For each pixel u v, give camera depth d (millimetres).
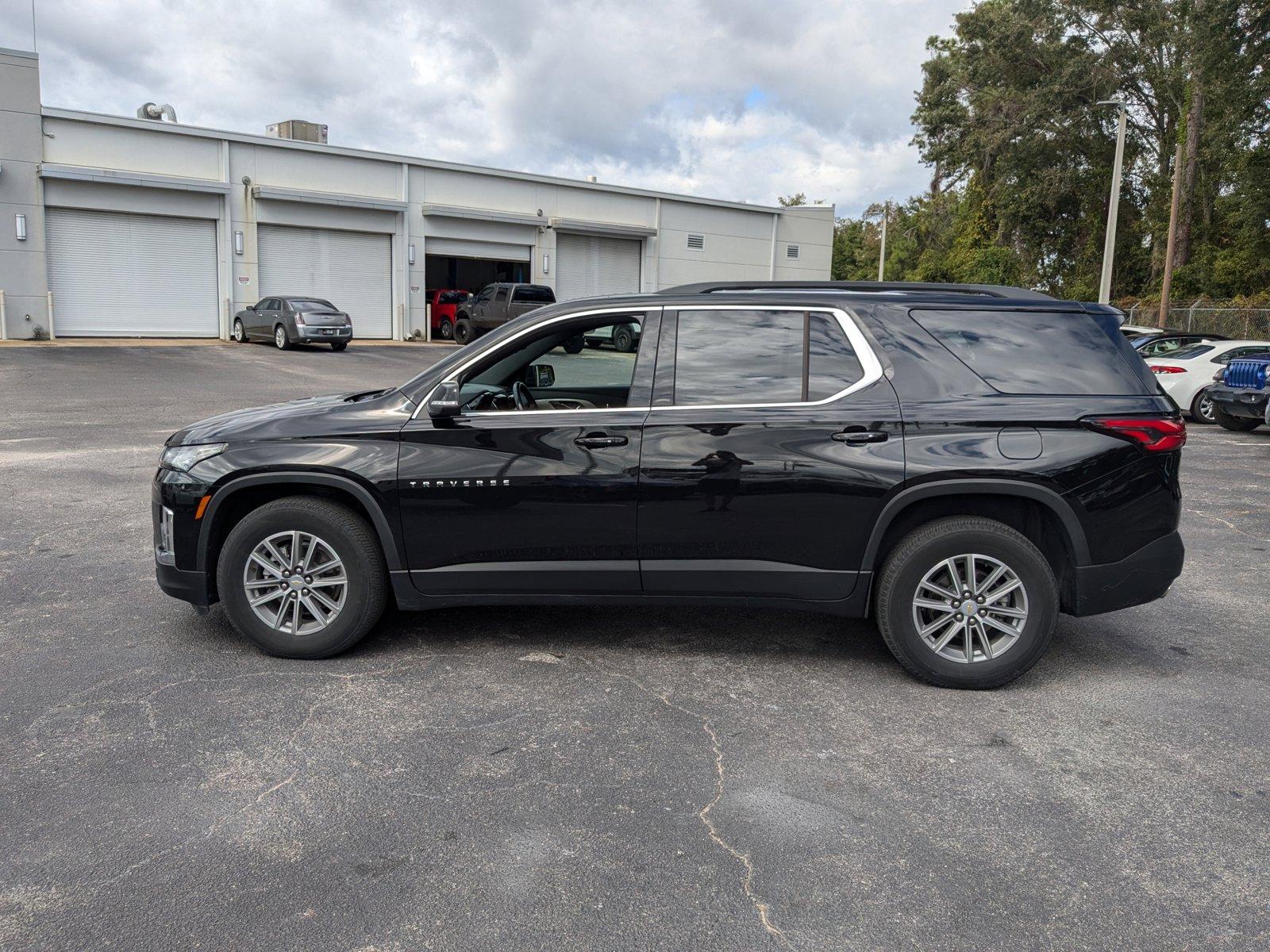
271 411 4719
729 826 3043
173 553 4477
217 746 3559
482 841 2938
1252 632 5023
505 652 4605
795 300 4332
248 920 2533
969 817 3111
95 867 2768
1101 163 45188
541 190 36156
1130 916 2592
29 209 26359
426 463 4281
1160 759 3537
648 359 4340
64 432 11938
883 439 4102
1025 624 4105
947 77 53938
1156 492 4109
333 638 4426
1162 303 30422
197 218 29281
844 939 2484
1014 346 4230
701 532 4227
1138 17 41688
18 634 4754
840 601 4250
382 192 32750
